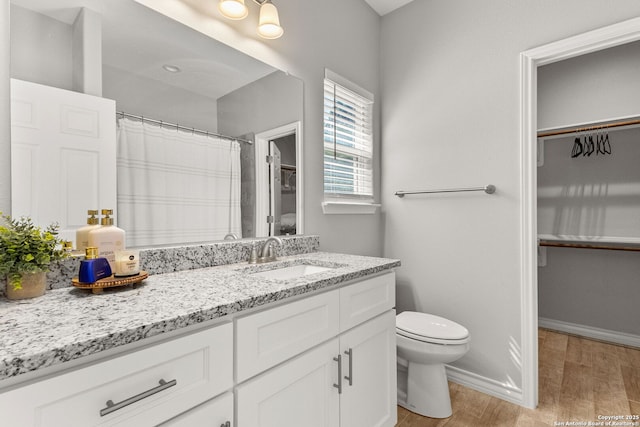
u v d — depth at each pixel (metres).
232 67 1.45
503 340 1.86
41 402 0.52
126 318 0.66
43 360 0.51
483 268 1.94
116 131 1.08
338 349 1.15
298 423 0.99
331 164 2.06
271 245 1.47
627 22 1.50
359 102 2.31
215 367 0.76
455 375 2.03
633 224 2.57
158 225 1.18
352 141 2.23
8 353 0.50
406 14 2.32
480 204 1.95
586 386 1.96
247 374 0.84
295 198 1.74
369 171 2.37
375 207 2.30
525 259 1.77
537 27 1.76
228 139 1.43
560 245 2.73
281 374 0.93
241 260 1.43
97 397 0.58
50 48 0.96
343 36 2.10
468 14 2.01
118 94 1.10
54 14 0.97
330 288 1.14
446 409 1.68
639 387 1.94
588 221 2.77
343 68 2.10
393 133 2.38
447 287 2.09
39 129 0.93
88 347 0.55
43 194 0.93
